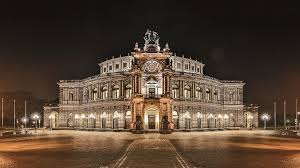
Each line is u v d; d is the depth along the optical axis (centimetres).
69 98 14675
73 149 5175
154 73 11069
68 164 3600
